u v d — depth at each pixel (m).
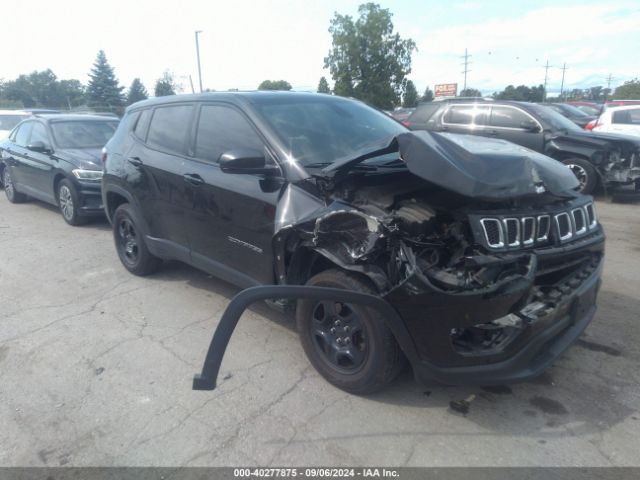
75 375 3.47
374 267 2.82
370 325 2.87
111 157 5.29
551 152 9.27
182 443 2.77
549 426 2.84
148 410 3.06
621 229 7.13
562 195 3.08
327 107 4.23
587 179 9.07
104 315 4.42
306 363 3.55
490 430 2.81
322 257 3.24
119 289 5.02
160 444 2.77
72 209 7.58
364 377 3.00
